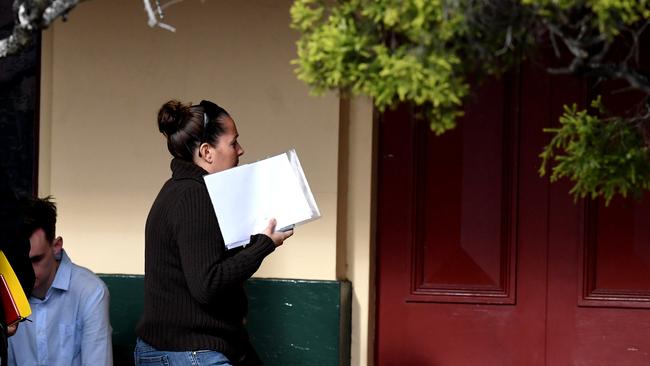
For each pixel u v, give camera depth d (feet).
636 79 25.66
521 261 47.06
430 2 23.61
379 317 48.03
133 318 46.85
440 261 47.52
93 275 40.29
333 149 45.88
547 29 26.53
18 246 35.68
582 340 46.85
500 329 47.34
